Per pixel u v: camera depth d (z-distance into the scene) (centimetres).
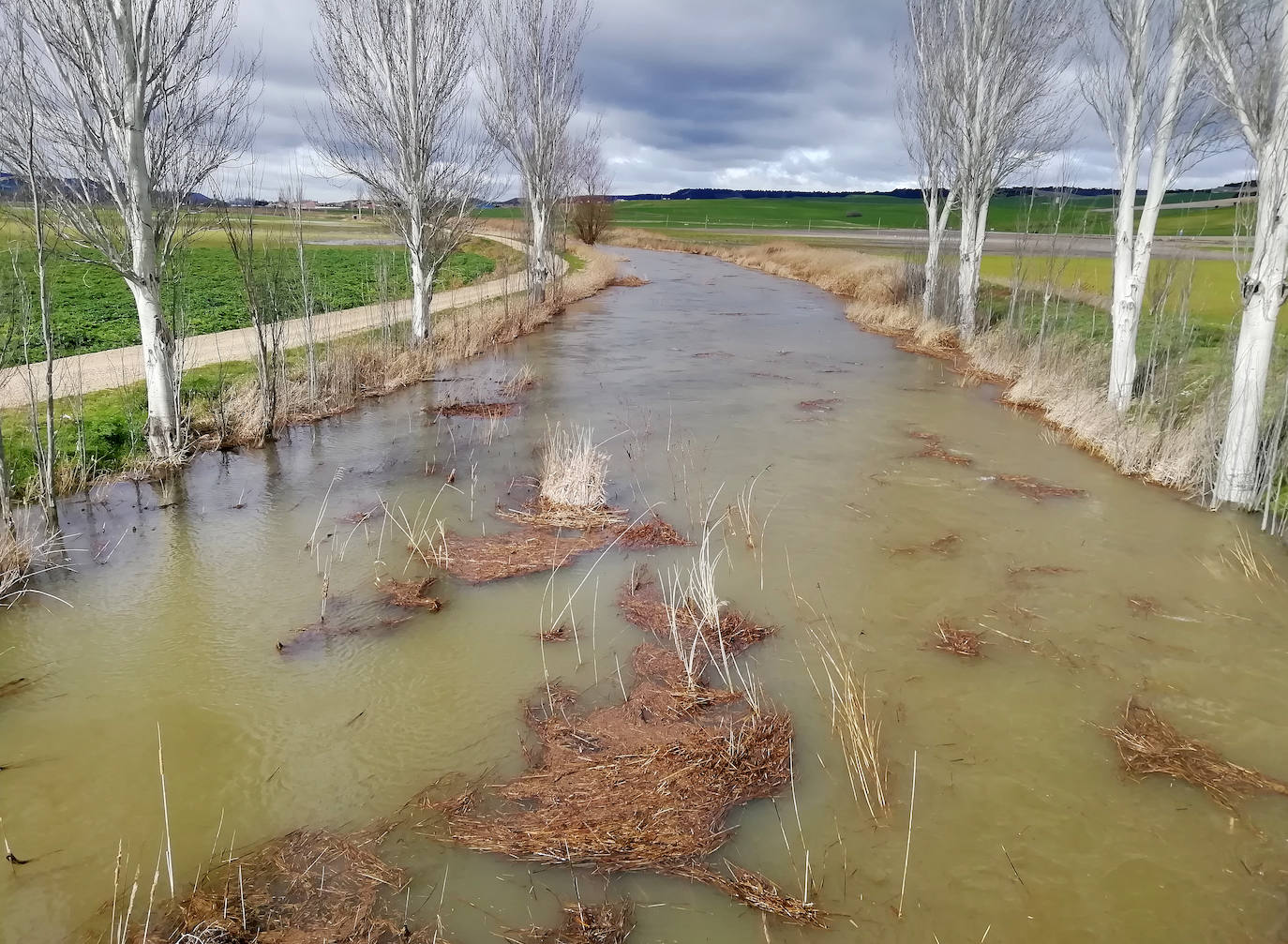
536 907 384
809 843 427
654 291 3331
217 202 1125
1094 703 554
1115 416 1141
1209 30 870
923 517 895
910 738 517
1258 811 452
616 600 705
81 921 377
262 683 578
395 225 1816
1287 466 875
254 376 1366
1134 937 370
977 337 1925
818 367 1789
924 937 369
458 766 488
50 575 755
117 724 530
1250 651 620
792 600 705
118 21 909
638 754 494
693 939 368
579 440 1114
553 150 2641
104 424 1111
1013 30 1808
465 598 709
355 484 1024
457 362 1828
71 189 925
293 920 375
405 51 1692
